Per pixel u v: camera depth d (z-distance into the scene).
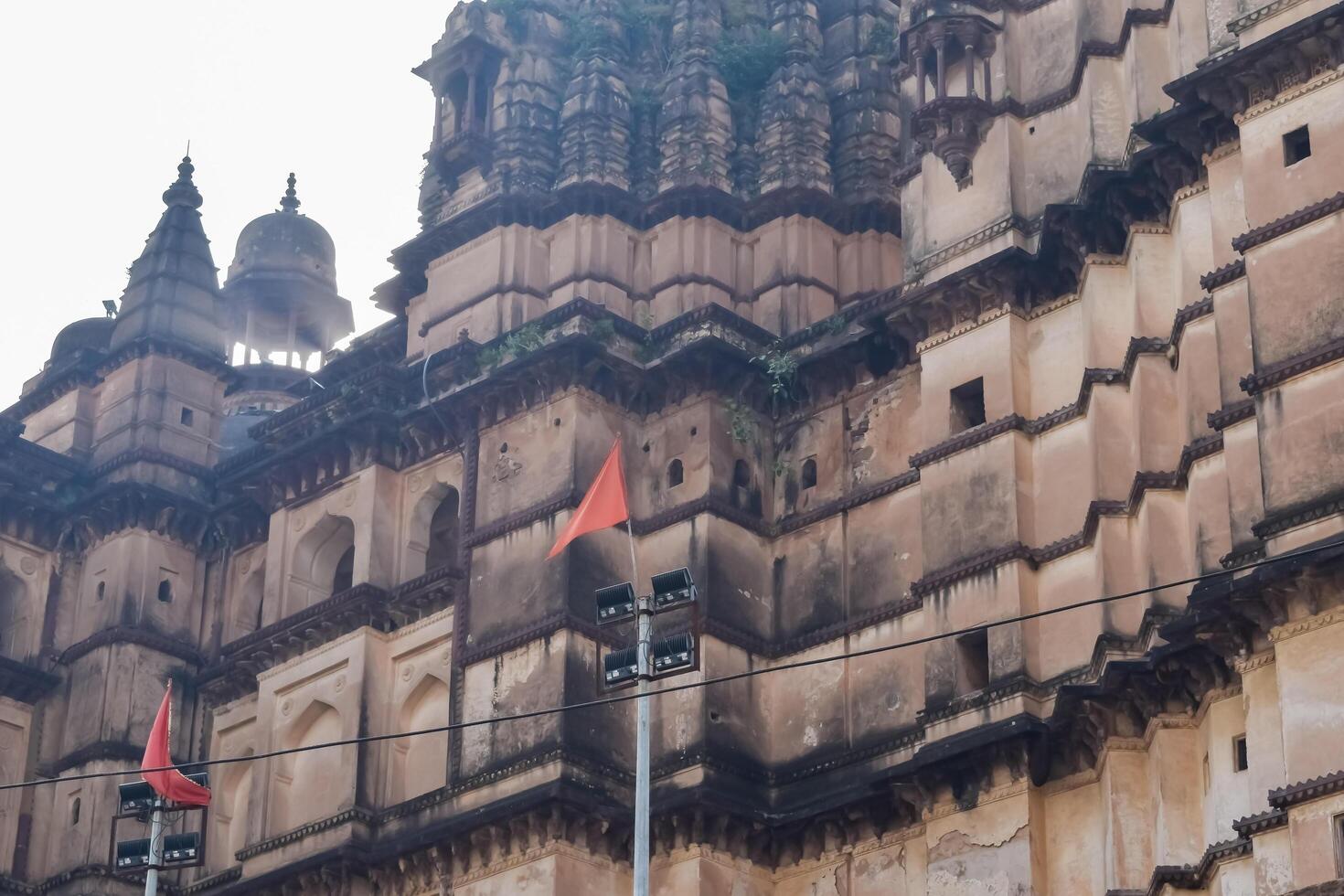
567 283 41.56
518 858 36.16
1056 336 35.38
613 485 34.56
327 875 38.44
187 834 33.81
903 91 41.78
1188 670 30.67
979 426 35.38
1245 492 30.44
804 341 40.00
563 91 43.81
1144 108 34.38
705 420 39.16
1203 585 30.98
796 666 33.78
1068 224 34.72
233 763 43.09
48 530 46.12
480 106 43.75
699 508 38.47
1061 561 33.94
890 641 36.84
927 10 37.62
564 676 37.06
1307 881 27.42
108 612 44.66
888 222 42.84
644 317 41.66
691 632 31.28
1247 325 31.23
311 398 43.84
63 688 44.84
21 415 48.91
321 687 40.94
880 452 38.44
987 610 34.06
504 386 39.97
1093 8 35.94
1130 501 33.00
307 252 60.12
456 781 37.84
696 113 43.00
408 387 42.31
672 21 44.97
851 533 38.22
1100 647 32.16
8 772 44.00
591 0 44.94
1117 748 31.66
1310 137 30.92
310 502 42.94
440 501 41.84
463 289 42.50
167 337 47.28
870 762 36.19
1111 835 31.25
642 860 28.62
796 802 36.75
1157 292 33.72
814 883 35.78
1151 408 33.00
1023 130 36.81
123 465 45.94
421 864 37.44
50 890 42.75
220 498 46.09
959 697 33.84
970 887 32.62
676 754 36.91
